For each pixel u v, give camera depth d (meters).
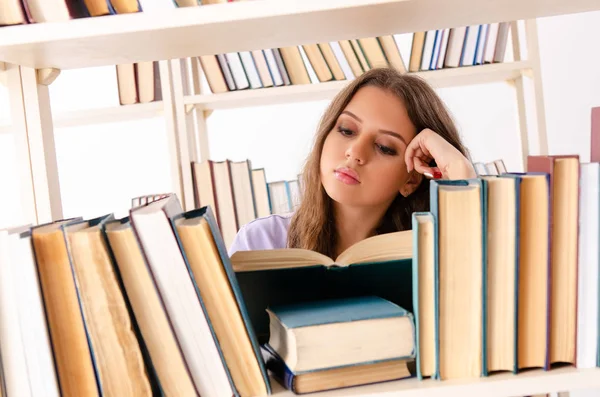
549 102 2.23
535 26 1.71
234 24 0.60
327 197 1.23
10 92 0.79
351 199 1.08
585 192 0.55
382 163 1.07
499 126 2.44
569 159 0.55
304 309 0.59
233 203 1.84
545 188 0.55
